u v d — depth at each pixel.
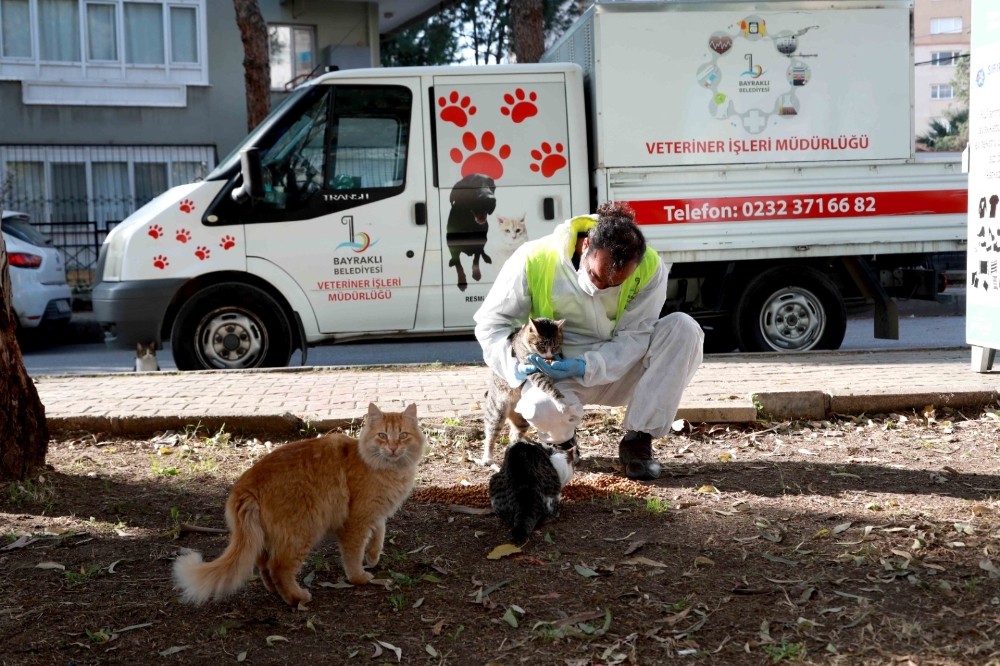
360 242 8.82
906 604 3.60
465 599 3.77
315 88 8.76
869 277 9.45
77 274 20.58
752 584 3.83
